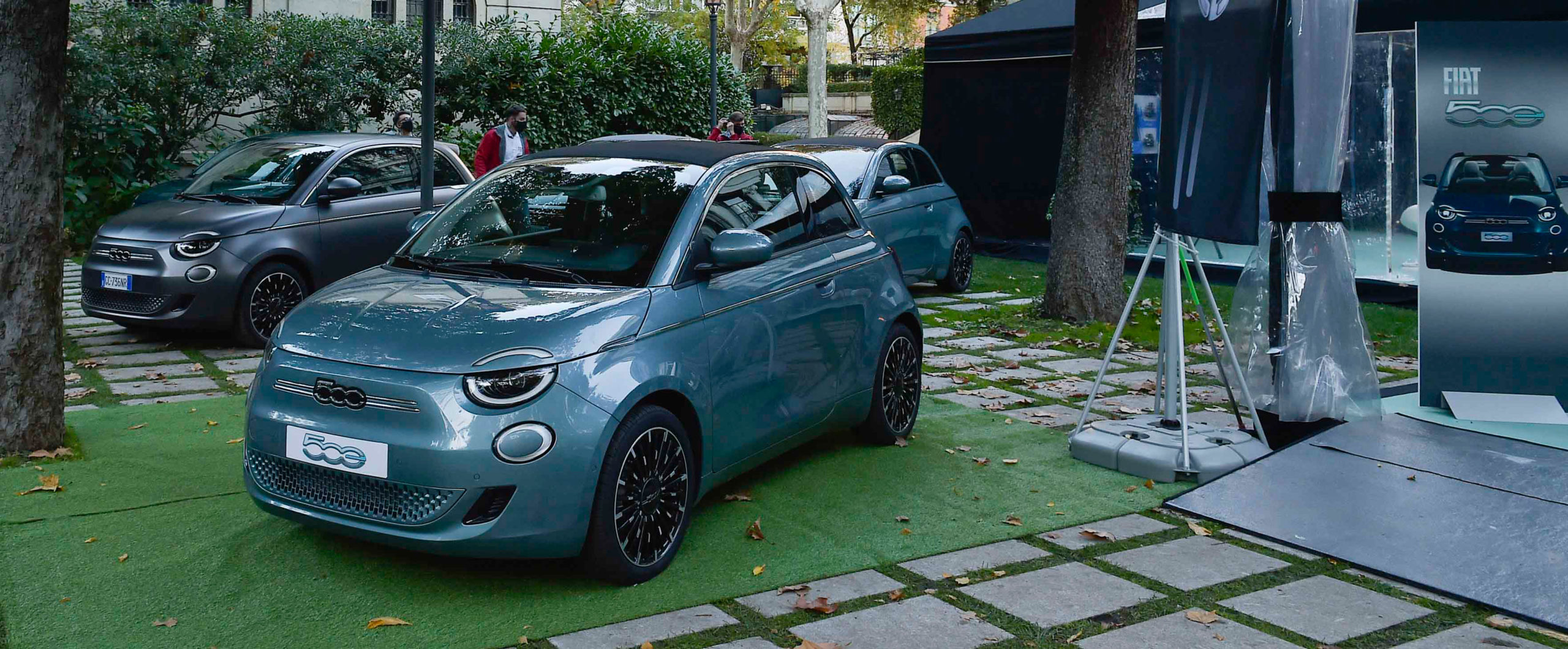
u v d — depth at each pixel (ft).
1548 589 13.78
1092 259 32.86
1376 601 13.58
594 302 13.96
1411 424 20.86
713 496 17.04
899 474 18.34
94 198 43.93
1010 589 13.73
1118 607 13.25
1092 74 32.35
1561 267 22.07
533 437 12.59
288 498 13.51
